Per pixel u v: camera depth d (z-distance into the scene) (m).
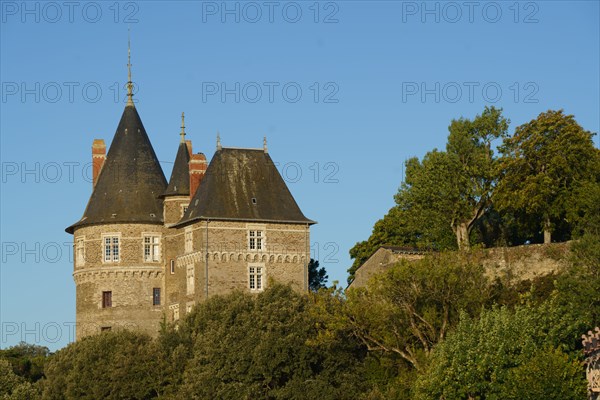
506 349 73.31
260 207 105.69
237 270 103.56
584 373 72.06
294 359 86.44
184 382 88.81
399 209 120.56
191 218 104.38
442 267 83.56
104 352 94.69
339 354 87.56
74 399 93.00
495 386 72.12
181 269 106.50
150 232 109.75
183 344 93.88
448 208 111.50
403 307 84.25
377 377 86.06
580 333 74.44
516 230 111.00
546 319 75.19
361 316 84.44
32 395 102.31
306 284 105.81
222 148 107.50
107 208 110.19
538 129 99.38
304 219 106.50
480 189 109.88
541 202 97.06
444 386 73.69
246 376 86.31
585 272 77.94
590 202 94.31
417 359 82.25
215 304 94.94
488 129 112.75
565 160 97.25
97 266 109.31
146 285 109.12
